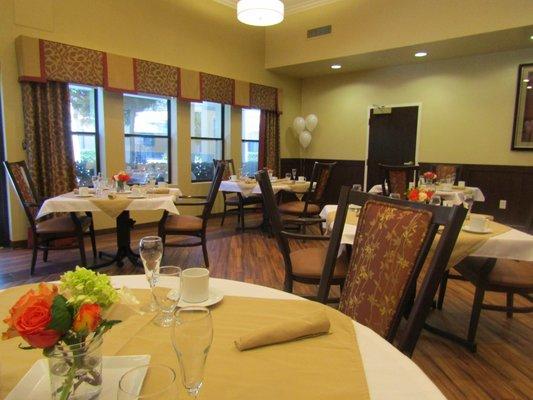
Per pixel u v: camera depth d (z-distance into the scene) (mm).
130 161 5184
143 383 611
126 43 4820
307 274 2189
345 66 6395
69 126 4289
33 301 538
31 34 4012
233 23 6137
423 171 6051
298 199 5344
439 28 4812
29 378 668
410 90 6199
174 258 3953
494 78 5418
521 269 2201
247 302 1027
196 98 5582
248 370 710
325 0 5797
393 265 1062
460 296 3031
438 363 2066
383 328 1034
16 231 4109
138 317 932
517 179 5324
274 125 7000
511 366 2047
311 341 821
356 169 6941
